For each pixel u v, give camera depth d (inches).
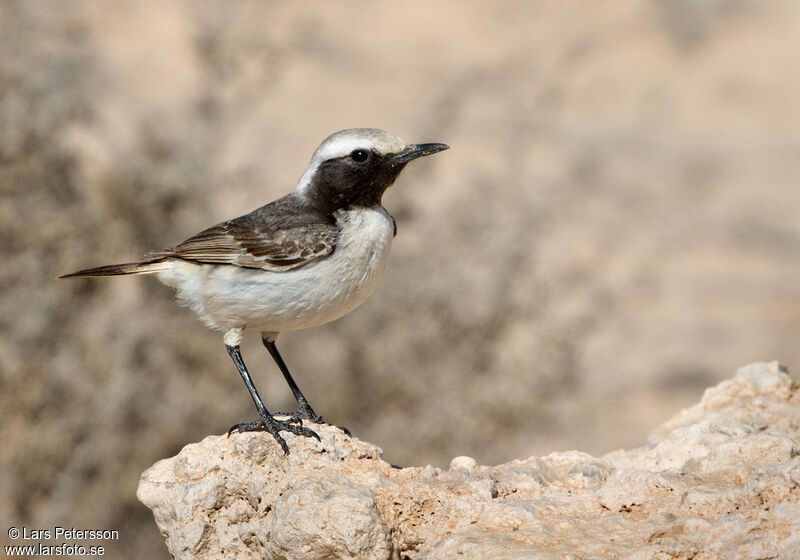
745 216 1230.9
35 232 682.2
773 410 369.7
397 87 1397.6
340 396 685.9
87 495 655.1
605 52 1640.0
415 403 692.1
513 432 698.2
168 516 309.4
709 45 1724.9
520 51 1553.9
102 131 739.4
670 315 1015.0
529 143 1050.1
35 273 673.6
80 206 688.4
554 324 723.4
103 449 660.7
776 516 257.0
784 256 1167.6
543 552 260.5
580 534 272.4
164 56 1307.8
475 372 695.1
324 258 362.6
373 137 375.2
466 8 1697.8
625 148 1365.7
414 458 682.8
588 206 1135.0
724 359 953.5
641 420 834.8
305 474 300.7
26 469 653.3
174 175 704.4
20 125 682.8
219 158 773.3
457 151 1013.2
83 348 671.8
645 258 1055.6
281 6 885.2
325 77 1368.1
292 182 1011.9
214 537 302.5
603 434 790.5
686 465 316.8
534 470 324.5
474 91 1069.1
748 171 1362.0
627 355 915.4
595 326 772.6
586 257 968.3
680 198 1258.6
